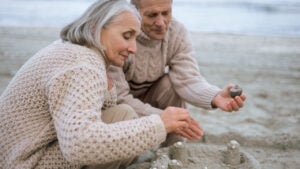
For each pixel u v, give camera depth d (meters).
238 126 3.91
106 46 2.10
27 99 2.03
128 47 2.11
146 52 2.91
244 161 2.86
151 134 1.93
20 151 2.01
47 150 2.08
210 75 6.15
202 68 6.61
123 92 2.79
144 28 2.77
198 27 12.63
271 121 4.11
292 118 4.21
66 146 1.81
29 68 2.07
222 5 18.20
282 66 6.83
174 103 3.12
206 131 3.73
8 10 15.80
